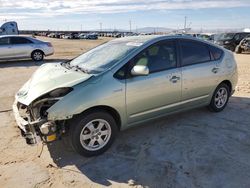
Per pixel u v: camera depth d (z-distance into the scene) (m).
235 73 5.71
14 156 3.93
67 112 3.51
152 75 4.25
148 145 4.22
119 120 4.07
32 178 3.40
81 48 27.52
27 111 3.73
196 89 4.93
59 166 3.67
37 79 4.17
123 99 3.95
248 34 23.67
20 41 14.82
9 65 13.70
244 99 6.65
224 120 5.21
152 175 3.44
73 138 3.71
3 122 5.24
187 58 4.79
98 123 3.86
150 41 4.38
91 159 3.84
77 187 3.22
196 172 3.49
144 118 4.34
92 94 3.65
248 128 4.84
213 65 5.18
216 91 5.41
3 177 3.42
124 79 3.96
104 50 4.68
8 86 8.45
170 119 5.24
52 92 3.57
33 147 4.19
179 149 4.08
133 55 4.12
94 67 4.16
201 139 4.41
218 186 3.21
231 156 3.88
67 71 4.23
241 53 21.27
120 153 3.99
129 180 3.35
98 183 3.30
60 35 74.44
